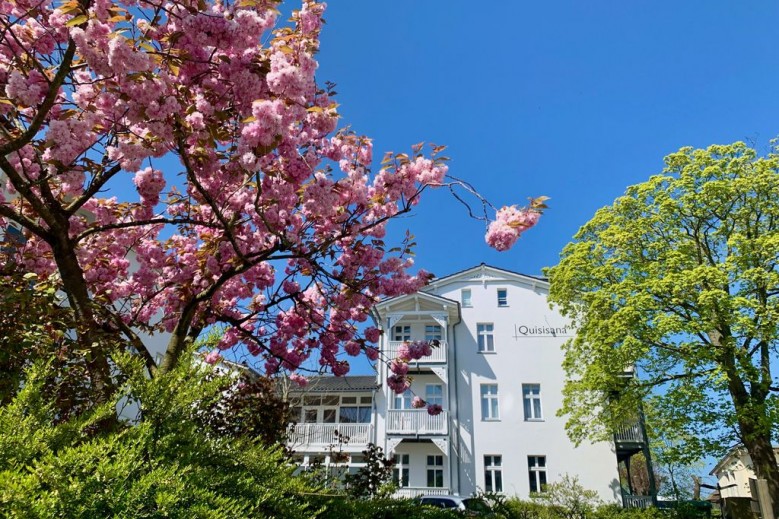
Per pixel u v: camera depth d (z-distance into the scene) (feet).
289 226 20.13
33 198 14.79
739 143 56.65
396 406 70.85
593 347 56.54
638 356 52.80
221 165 16.66
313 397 76.64
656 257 58.13
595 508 56.80
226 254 20.27
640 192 60.49
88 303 15.75
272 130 13.89
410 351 24.53
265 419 22.77
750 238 54.34
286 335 25.17
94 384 12.21
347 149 20.04
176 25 14.08
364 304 24.07
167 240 23.66
